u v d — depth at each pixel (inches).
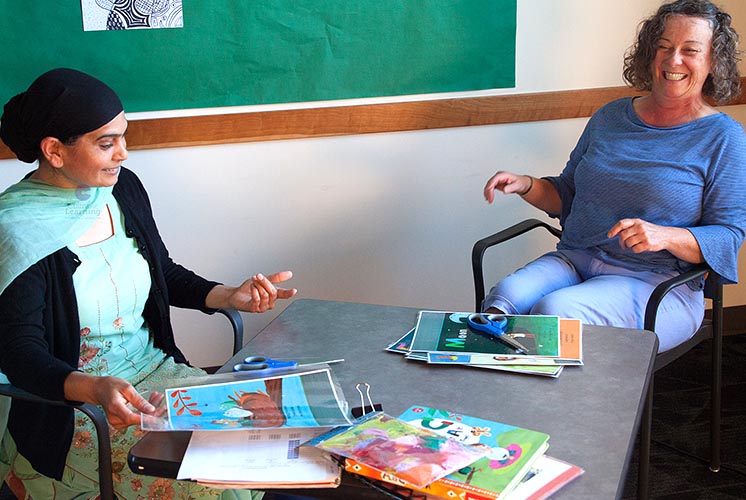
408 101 109.3
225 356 114.4
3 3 96.0
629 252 91.7
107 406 53.2
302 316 70.4
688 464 96.0
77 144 65.1
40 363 59.2
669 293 88.4
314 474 45.6
